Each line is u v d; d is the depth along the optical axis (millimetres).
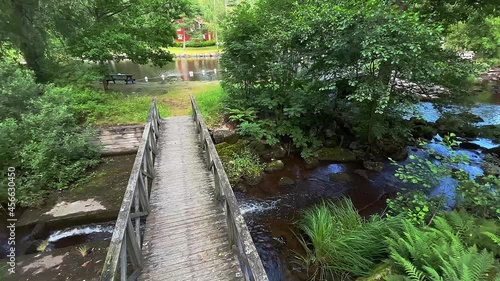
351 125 8484
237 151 7160
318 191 5934
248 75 7688
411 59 5004
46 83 8078
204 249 3004
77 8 8516
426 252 2807
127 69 20969
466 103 6859
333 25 5211
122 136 7117
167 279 2621
